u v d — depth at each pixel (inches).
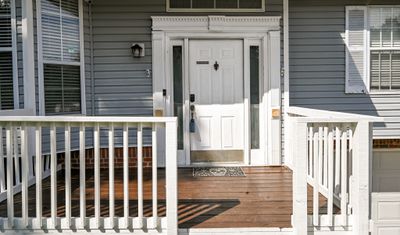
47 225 142.7
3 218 144.3
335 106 253.8
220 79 251.1
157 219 142.7
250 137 253.4
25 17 202.4
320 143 151.3
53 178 142.0
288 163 245.3
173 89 250.1
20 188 188.7
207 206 170.7
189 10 243.6
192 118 251.3
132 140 249.4
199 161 253.4
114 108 245.0
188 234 144.2
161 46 243.6
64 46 225.3
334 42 252.8
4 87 203.6
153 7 243.6
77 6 233.6
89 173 237.8
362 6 251.3
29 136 203.0
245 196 185.5
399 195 147.0
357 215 144.7
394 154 263.3
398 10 252.5
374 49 253.4
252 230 145.0
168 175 140.7
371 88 255.3
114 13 243.1
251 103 252.8
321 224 146.0
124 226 142.4
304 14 251.8
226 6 244.7
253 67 251.6
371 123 146.5
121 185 210.1
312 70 253.1
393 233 146.6
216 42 249.9
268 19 244.1
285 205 171.6
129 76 245.1
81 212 142.4
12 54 202.7
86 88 239.0
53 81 218.8
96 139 141.3
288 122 242.8
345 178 146.7
